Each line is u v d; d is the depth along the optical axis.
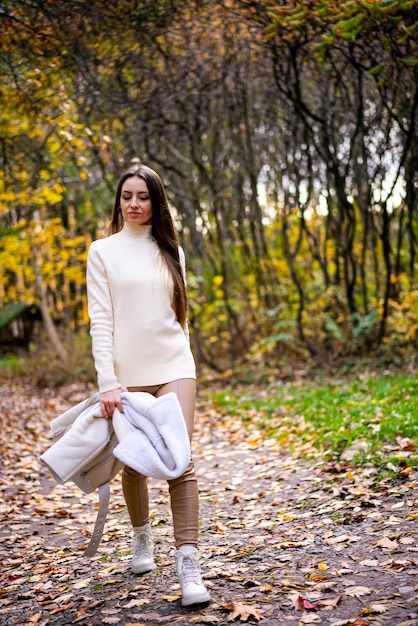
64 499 4.55
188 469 2.51
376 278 9.73
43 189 9.11
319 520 3.28
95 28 5.71
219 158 10.20
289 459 4.68
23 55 5.68
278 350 10.34
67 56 5.96
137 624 2.24
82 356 11.91
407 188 8.66
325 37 4.71
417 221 9.73
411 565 2.48
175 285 2.62
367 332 9.04
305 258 11.02
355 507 3.32
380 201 9.09
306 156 9.63
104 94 7.49
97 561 3.13
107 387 2.46
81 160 7.91
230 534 3.31
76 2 5.21
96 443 2.44
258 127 10.57
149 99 7.95
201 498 4.16
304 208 9.48
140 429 2.41
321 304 9.86
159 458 2.34
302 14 4.62
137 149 9.66
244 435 5.93
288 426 5.70
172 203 10.27
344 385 7.14
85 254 12.93
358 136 9.12
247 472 4.65
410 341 8.88
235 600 2.40
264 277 11.01
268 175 10.95
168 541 3.29
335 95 8.58
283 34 5.77
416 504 3.18
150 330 2.54
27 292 15.04
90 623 2.34
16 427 7.47
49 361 12.40
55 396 10.16
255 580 2.58
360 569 2.54
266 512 3.61
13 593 2.83
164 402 2.39
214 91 9.45
